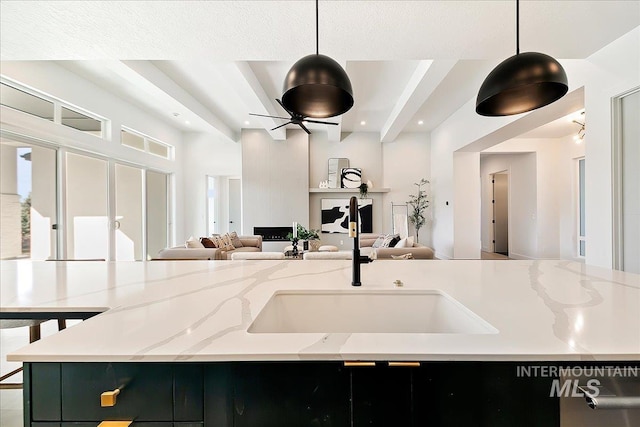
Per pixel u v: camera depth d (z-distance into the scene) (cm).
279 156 780
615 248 254
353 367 67
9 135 362
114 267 174
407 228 762
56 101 418
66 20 221
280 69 432
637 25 229
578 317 86
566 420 67
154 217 674
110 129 517
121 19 220
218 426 67
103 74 445
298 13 215
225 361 66
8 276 149
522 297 108
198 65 422
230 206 863
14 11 209
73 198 450
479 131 513
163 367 68
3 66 346
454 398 67
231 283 133
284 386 67
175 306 100
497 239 862
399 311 123
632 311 91
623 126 252
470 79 450
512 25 228
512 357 65
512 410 67
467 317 97
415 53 272
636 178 243
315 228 804
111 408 68
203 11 212
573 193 632
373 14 216
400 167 795
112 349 67
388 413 67
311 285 129
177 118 665
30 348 68
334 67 141
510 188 766
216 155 799
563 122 553
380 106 588
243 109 614
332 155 800
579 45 256
